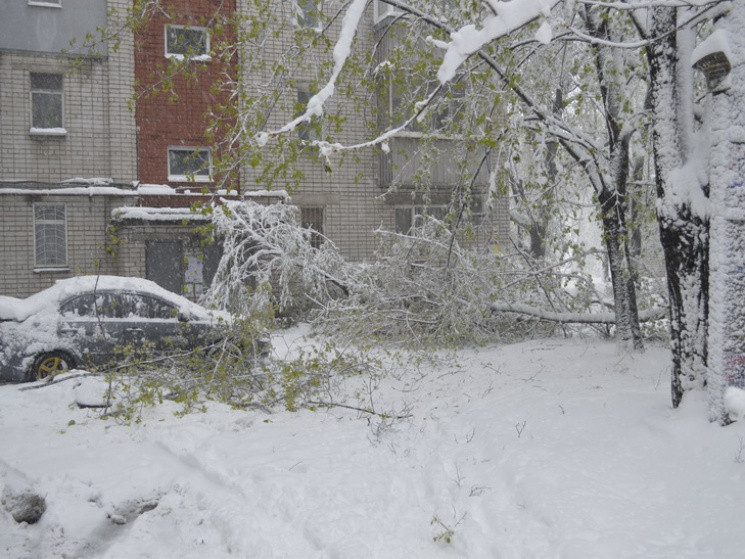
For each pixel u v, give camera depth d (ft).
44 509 17.57
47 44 60.29
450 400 27.89
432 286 44.09
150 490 18.44
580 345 41.29
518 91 26.89
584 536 14.65
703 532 14.82
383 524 15.90
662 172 21.67
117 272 62.03
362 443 21.44
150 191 61.93
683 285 21.50
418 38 30.94
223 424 24.27
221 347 31.89
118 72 62.13
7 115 59.52
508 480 17.98
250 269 54.90
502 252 44.57
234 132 23.81
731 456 18.03
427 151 32.76
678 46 21.61
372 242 68.13
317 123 22.11
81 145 61.57
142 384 27.17
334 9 34.81
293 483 17.65
